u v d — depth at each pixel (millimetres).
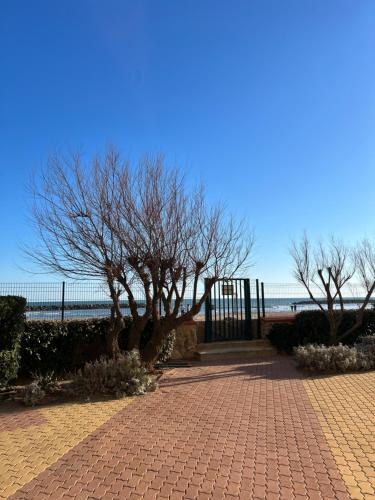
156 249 10133
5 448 5762
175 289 11016
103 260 9961
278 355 14031
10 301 9320
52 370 10789
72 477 4828
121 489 4531
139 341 11930
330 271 14242
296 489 4480
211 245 11078
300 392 8586
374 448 5531
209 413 7246
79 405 7926
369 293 13883
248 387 9156
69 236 9969
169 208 10516
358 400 7836
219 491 4457
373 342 11867
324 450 5492
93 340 11469
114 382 8688
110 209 10000
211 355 13500
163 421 6836
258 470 4938
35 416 7301
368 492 4398
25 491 4520
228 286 15086
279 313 16188
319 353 10820
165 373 11094
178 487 4555
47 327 10906
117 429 6465
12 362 9289
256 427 6453
